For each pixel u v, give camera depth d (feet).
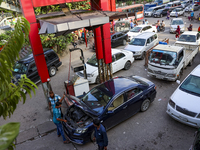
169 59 28.45
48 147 18.85
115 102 19.74
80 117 19.02
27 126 22.79
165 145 17.51
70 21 17.03
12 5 57.00
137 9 94.53
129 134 19.53
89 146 18.33
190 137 18.19
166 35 63.82
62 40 46.83
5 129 2.47
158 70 29.40
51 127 21.88
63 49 54.44
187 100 19.43
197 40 37.73
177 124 20.35
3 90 6.00
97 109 18.84
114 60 34.35
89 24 16.98
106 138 14.28
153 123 20.88
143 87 22.17
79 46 62.13
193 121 17.99
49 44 48.01
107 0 25.29
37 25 19.88
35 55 20.53
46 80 22.13
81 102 20.72
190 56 33.71
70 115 19.83
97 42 27.40
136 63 41.06
